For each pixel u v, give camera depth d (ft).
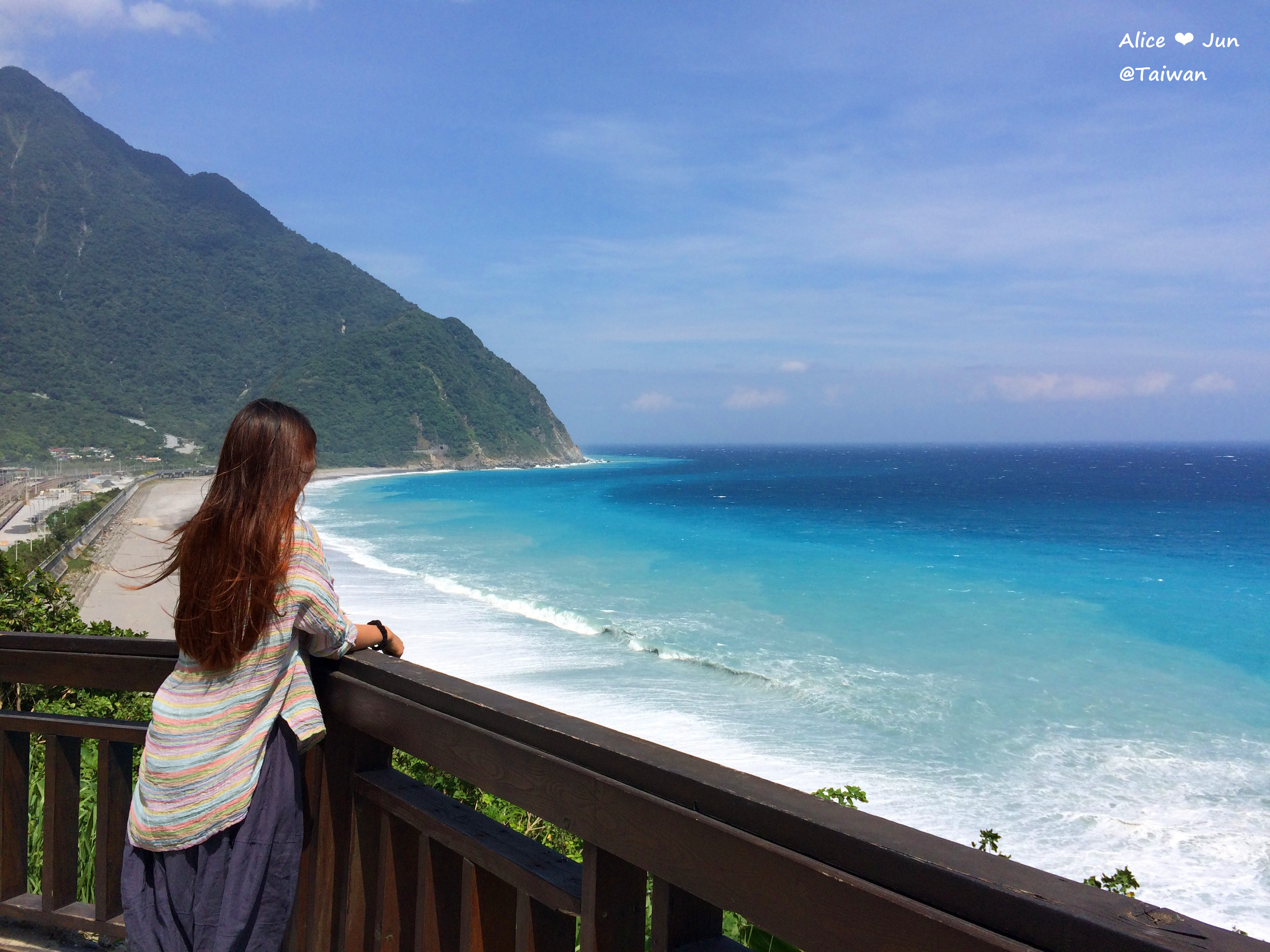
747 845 3.52
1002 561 136.77
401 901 5.95
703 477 469.16
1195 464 638.12
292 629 5.62
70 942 7.77
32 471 406.62
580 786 4.35
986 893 2.77
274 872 5.61
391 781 6.00
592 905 4.32
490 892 5.27
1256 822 37.52
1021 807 39.42
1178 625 85.20
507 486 389.80
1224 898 31.73
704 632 76.54
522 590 99.91
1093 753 46.26
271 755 5.65
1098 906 2.56
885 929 3.02
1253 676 63.67
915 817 38.37
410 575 111.75
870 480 424.05
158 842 5.47
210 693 5.52
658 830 3.93
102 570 150.41
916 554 143.23
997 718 52.01
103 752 7.34
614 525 195.31
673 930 4.02
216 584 5.40
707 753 45.85
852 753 46.24
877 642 74.13
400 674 5.63
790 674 61.52
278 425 5.66
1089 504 268.00
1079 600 100.32
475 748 5.05
